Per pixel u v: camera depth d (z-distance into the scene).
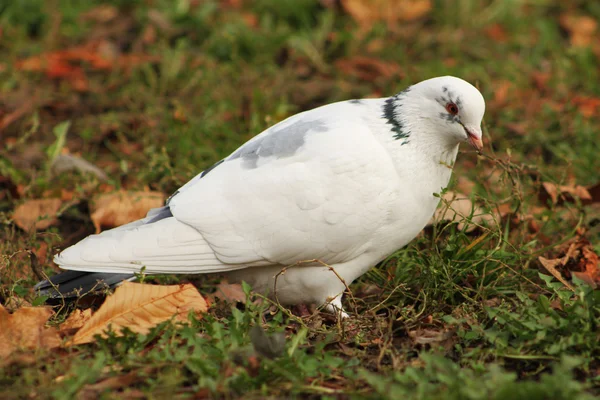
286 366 6.12
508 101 12.64
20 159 11.09
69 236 9.82
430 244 8.59
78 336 6.74
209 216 7.44
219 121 11.70
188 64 13.43
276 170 7.43
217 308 7.82
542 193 9.90
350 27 14.93
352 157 7.38
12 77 13.09
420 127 7.62
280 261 7.58
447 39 14.82
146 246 7.42
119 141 11.97
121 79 13.27
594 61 14.50
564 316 7.10
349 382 6.32
